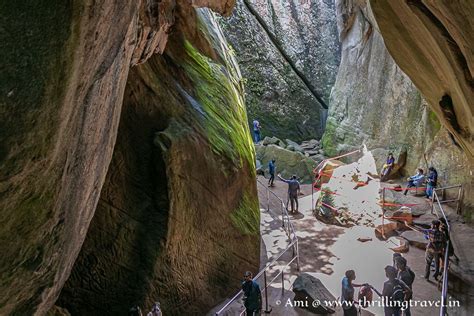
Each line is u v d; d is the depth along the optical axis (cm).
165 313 893
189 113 1121
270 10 2670
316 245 1387
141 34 782
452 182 1494
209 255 1043
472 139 843
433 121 1681
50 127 307
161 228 916
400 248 1291
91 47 323
